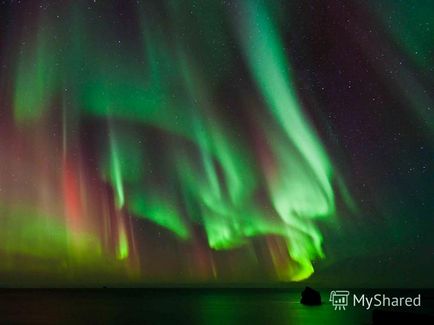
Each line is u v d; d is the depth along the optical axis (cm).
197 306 3884
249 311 3120
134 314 2858
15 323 2156
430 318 1338
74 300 5203
